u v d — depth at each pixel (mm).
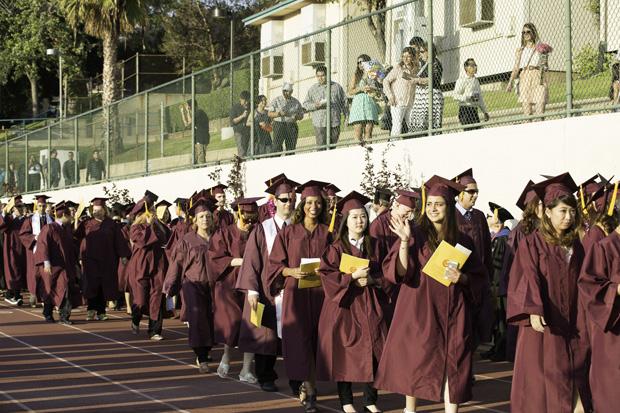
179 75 56406
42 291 19641
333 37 18812
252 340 11438
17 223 23891
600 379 8336
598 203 10211
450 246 8812
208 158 23812
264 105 21047
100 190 30688
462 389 8961
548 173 13844
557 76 14117
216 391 11586
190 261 13148
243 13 55844
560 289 8500
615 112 13258
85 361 13961
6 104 70438
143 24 40625
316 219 10695
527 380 8516
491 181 14852
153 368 13344
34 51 63219
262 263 11328
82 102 58188
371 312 9930
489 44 15219
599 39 13508
